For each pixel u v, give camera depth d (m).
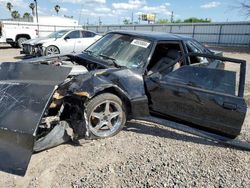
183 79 3.72
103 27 42.41
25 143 2.56
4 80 3.34
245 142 3.82
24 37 17.38
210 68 3.63
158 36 4.43
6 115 2.76
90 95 3.22
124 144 3.55
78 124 3.31
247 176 3.06
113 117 3.66
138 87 3.74
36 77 3.37
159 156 3.32
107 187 2.63
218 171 3.12
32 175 2.74
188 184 2.80
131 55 4.17
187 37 5.07
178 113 3.78
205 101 3.56
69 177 2.75
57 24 23.50
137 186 2.69
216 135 3.72
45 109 2.74
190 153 3.49
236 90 3.49
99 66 4.09
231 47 27.58
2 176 2.68
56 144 3.22
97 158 3.15
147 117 3.89
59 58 4.84
